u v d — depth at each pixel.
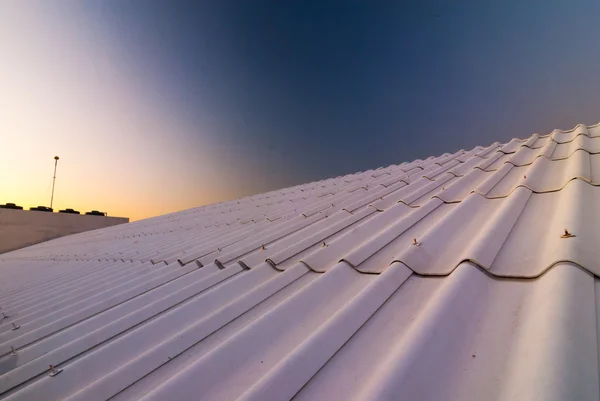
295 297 2.32
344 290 2.43
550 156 4.75
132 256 7.47
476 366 1.45
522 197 3.25
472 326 1.68
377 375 1.46
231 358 1.85
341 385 1.51
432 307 1.78
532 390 1.18
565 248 1.99
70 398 1.94
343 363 1.64
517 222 2.80
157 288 3.85
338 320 1.90
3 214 24.14
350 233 3.55
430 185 5.13
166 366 2.11
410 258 2.46
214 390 1.67
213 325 2.43
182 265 5.01
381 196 5.72
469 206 3.40
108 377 2.05
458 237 2.80
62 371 2.36
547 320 1.49
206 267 4.27
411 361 1.44
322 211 5.90
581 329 1.40
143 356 2.19
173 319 2.73
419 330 1.61
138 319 3.13
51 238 25.44
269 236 5.11
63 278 7.11
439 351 1.51
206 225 9.84
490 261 2.19
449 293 1.86
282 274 2.97
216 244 5.91
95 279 6.01
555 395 1.12
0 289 7.73
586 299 1.59
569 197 2.86
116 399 1.91
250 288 3.11
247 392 1.49
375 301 2.06
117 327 3.04
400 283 2.24
